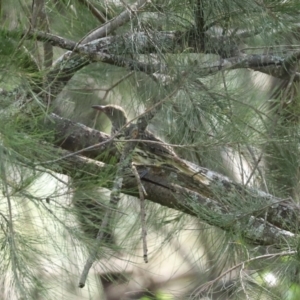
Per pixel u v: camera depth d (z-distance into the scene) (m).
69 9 8.93
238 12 7.34
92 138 8.24
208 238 8.89
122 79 9.42
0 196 6.35
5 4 7.48
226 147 7.86
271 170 8.45
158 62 7.60
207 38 7.70
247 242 7.45
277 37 7.72
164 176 8.30
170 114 7.64
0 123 5.82
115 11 8.46
